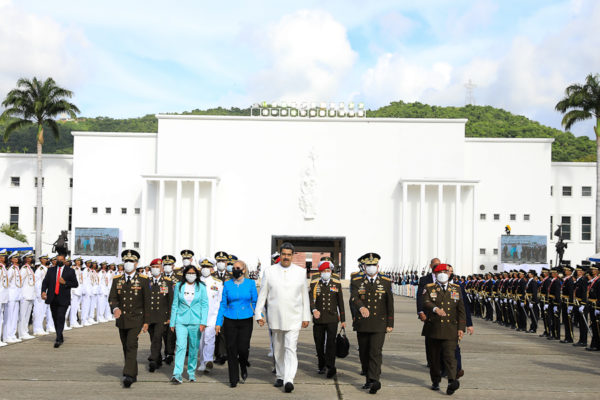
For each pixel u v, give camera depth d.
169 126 78.00
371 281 13.95
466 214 76.50
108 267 33.97
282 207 77.62
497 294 33.56
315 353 19.61
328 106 79.88
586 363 18.28
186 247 76.19
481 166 78.31
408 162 78.00
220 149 78.00
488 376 15.58
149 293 14.12
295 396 12.74
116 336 23.31
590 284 22.08
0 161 81.38
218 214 77.44
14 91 70.56
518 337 26.06
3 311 21.22
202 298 14.40
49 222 81.00
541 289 27.28
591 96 64.69
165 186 76.69
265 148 78.06
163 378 14.67
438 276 13.48
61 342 20.19
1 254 21.12
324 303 15.34
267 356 18.67
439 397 12.89
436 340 13.70
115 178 78.50
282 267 13.70
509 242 69.50
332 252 78.75
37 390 12.85
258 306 13.54
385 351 20.19
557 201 79.81
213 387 13.62
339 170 77.94
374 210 77.62
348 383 14.37
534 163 78.12
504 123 144.00
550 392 13.56
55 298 20.11
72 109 71.50
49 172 81.44
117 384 13.73
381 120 78.12
